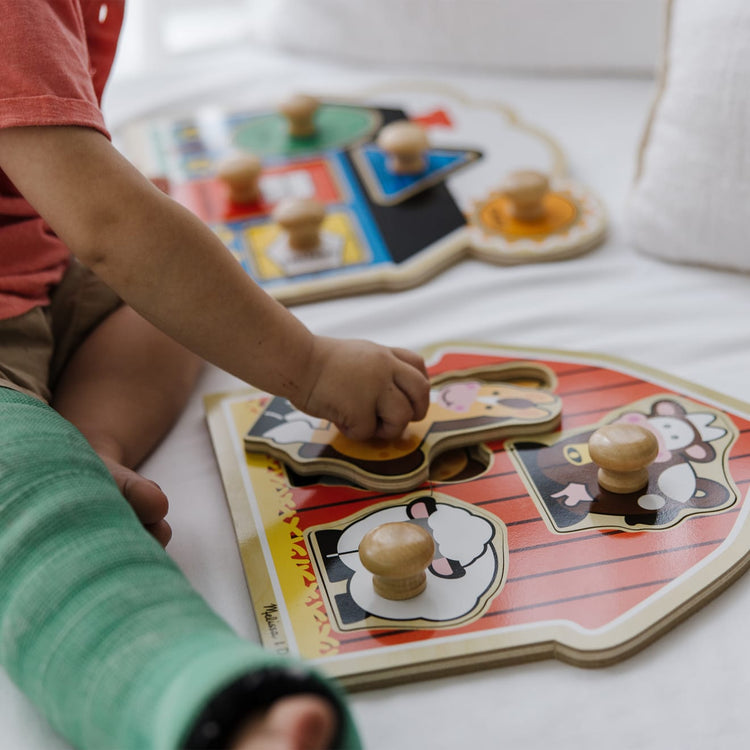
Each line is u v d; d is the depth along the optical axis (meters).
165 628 0.48
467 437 0.74
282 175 1.12
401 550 0.59
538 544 0.64
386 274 0.95
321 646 0.58
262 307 0.66
